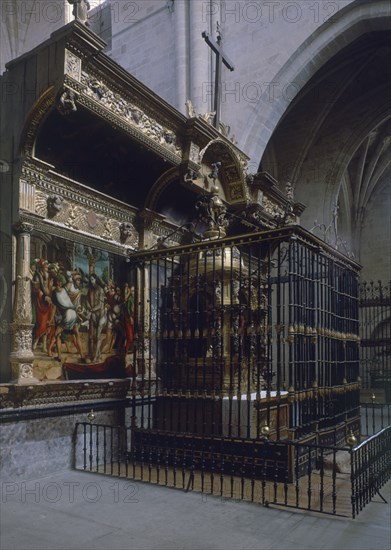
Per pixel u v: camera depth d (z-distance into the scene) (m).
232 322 7.49
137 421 7.61
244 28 13.64
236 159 9.14
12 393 5.85
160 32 14.48
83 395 6.83
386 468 6.30
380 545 4.11
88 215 7.36
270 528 4.49
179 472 6.54
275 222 11.16
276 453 6.15
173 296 7.55
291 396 6.54
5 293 6.28
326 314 7.93
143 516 4.79
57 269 6.73
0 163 6.52
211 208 8.45
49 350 6.53
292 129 17.45
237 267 7.87
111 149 7.32
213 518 4.75
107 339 7.44
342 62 15.45
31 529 4.43
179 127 8.02
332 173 18.06
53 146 6.77
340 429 8.09
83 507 5.04
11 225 6.30
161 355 8.20
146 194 8.33
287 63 13.04
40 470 6.19
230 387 6.54
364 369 21.20
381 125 21.50
